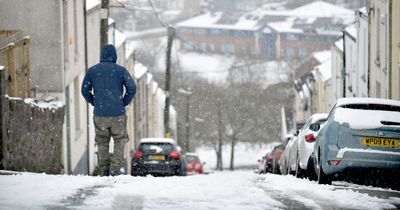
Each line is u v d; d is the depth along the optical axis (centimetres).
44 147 3309
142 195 1636
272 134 16225
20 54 3316
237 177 2372
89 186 1758
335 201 1644
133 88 2339
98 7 6284
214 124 15825
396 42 5191
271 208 1487
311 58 15250
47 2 4500
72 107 4928
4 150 2439
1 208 1318
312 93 10638
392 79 5262
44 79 4516
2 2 4488
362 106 2452
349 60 7731
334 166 2375
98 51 6366
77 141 5072
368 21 6359
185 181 2038
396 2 5166
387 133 2358
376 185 2586
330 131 2405
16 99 2678
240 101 15988
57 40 4512
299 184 2083
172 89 15700
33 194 1515
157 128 11312
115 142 2355
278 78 18738
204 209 1438
